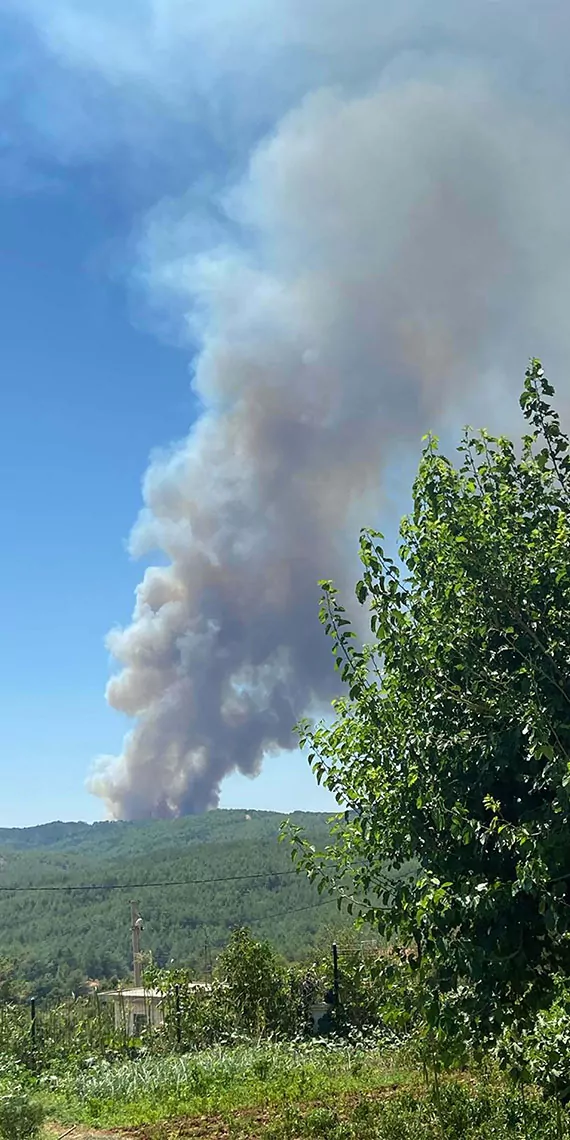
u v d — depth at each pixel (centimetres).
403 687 560
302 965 2130
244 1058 1441
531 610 504
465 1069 1139
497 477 573
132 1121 1083
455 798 521
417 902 514
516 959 493
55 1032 2053
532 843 446
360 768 573
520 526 532
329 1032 1700
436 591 549
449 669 535
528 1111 739
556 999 471
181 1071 1381
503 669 530
